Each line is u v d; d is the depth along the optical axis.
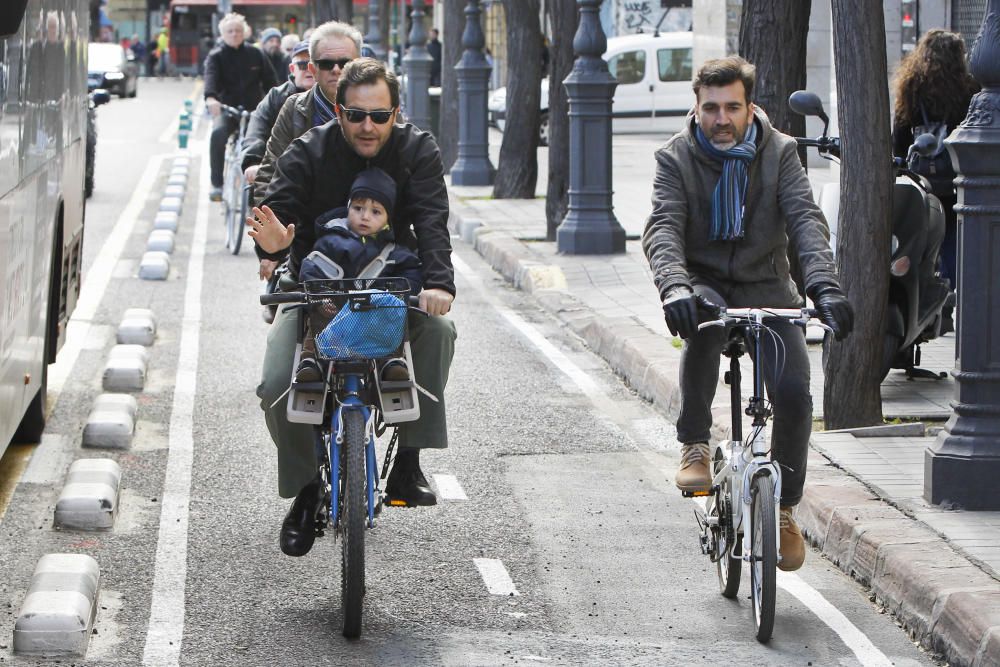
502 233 31.55
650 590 11.42
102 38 151.88
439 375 10.84
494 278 27.88
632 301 23.48
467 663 9.91
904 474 13.41
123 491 13.84
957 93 18.19
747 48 19.83
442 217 10.75
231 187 30.19
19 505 13.32
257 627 10.53
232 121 32.88
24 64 12.83
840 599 11.22
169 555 12.07
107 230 33.34
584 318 22.33
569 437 16.12
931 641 10.22
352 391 10.30
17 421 13.02
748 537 10.27
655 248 10.58
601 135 28.08
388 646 10.20
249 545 12.36
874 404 15.05
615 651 10.15
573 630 10.56
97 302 24.14
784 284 11.11
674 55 61.41
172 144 60.09
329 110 13.70
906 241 16.02
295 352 10.59
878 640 10.41
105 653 9.99
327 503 10.70
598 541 12.61
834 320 9.99
